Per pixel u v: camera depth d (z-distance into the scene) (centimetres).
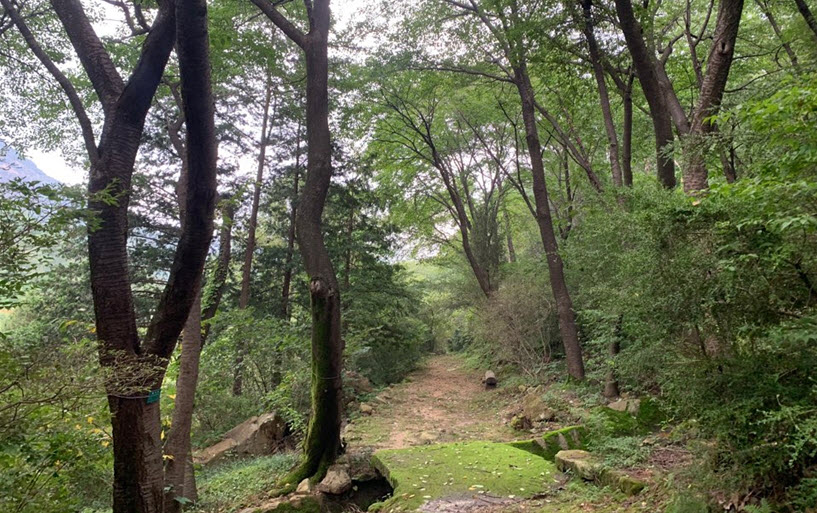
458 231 2344
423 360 2098
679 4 1067
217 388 1083
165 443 682
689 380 338
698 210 344
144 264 1323
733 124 424
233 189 1342
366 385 1384
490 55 1202
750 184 297
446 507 495
